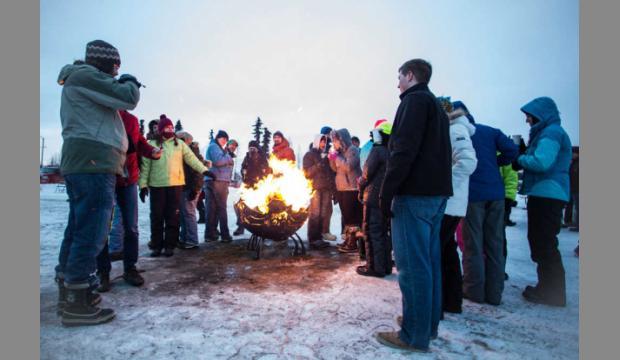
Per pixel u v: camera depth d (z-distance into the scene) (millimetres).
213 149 5352
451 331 2365
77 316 2287
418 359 1959
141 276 3443
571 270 4027
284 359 1926
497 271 2914
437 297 2217
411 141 1952
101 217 2389
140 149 3340
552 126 2996
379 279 3502
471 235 2992
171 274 3600
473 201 2938
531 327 2449
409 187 2033
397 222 2109
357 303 2812
